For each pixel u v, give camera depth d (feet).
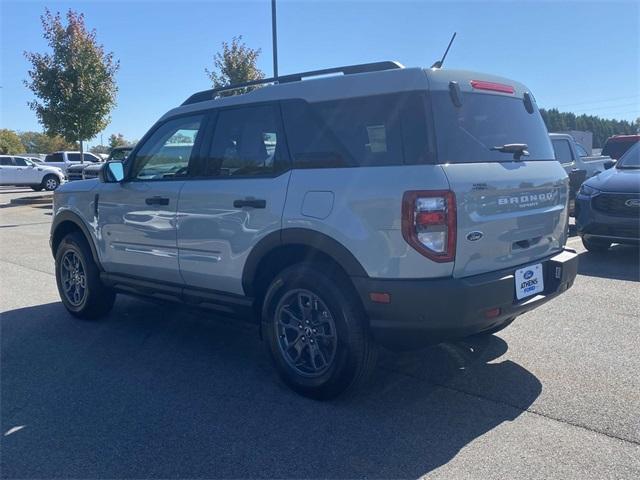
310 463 10.34
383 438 11.16
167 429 11.71
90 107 68.85
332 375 12.30
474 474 9.85
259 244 13.28
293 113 13.15
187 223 14.99
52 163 106.11
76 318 19.88
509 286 11.89
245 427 11.73
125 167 17.04
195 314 20.26
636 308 19.44
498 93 13.28
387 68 12.72
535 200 13.03
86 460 10.61
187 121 15.62
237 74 64.80
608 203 26.43
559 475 9.76
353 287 12.11
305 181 12.51
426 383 13.70
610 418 11.75
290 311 13.25
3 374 14.83
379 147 11.69
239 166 14.10
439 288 10.93
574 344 16.08
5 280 26.40
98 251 18.31
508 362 14.88
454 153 11.45
